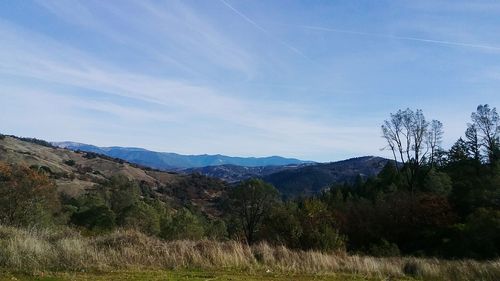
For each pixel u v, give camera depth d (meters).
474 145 70.06
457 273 17.36
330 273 15.41
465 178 60.50
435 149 68.06
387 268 17.36
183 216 46.38
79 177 119.56
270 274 14.21
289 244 27.31
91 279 11.42
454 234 44.06
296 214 32.19
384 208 54.22
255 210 54.88
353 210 56.06
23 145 157.62
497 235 37.19
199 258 14.97
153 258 14.55
